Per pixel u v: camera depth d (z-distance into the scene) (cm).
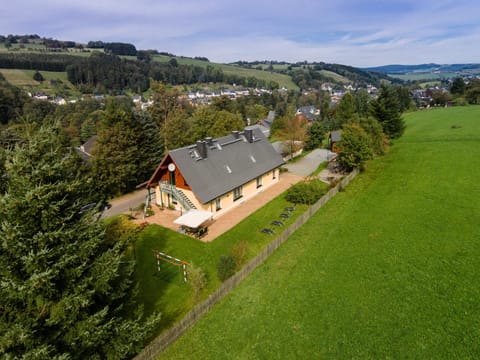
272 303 1820
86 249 1146
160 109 7019
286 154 5706
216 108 9006
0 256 991
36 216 1038
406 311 1667
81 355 1125
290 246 2452
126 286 1340
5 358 913
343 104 8912
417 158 4428
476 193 3023
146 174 4569
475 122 6112
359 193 3488
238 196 3519
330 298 1820
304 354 1468
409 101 11138
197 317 1703
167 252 2534
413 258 2127
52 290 1028
